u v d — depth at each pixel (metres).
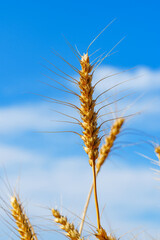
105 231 0.46
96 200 0.46
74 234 0.48
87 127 0.48
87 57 0.48
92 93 0.48
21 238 0.50
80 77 0.48
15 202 0.51
